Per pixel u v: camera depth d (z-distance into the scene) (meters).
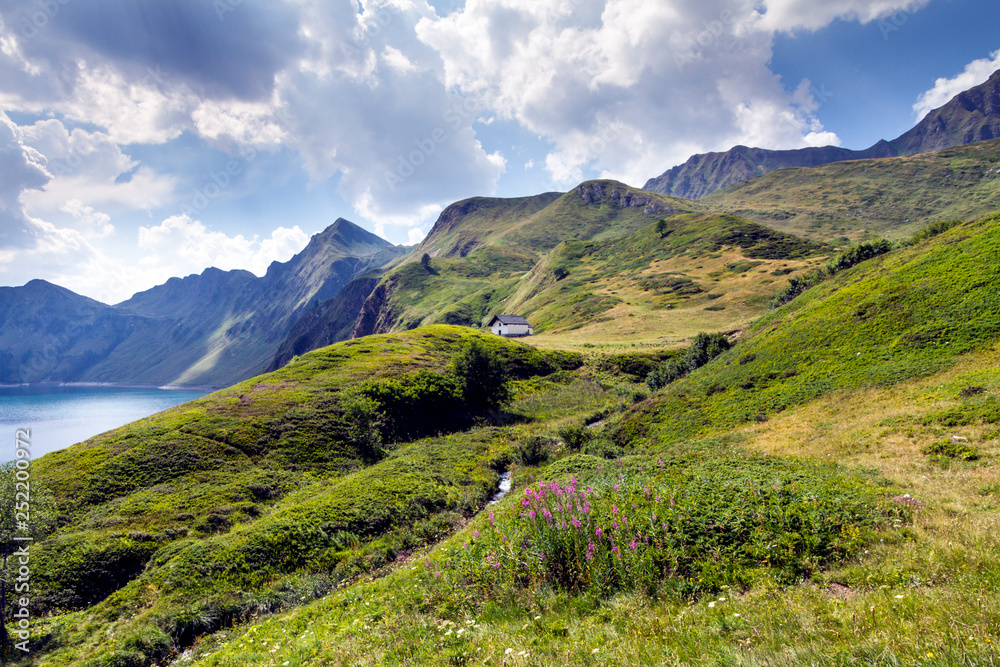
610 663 6.75
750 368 45.47
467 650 8.55
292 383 67.19
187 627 21.81
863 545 10.03
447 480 40.72
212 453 45.94
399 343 94.88
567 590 10.52
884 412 26.44
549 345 117.31
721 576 9.71
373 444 52.81
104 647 20.52
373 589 17.53
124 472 40.78
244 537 29.36
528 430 62.66
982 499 12.08
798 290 86.94
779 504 11.73
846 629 6.35
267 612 22.92
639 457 26.06
